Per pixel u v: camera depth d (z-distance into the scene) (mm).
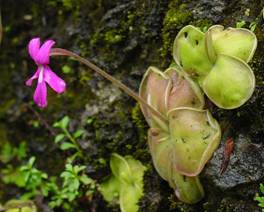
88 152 494
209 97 401
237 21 432
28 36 558
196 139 402
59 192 506
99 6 504
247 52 396
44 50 407
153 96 428
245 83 389
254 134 410
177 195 430
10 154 564
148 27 473
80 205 500
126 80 486
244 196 412
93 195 491
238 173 410
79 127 508
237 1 436
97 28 501
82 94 515
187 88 418
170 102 419
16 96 569
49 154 537
